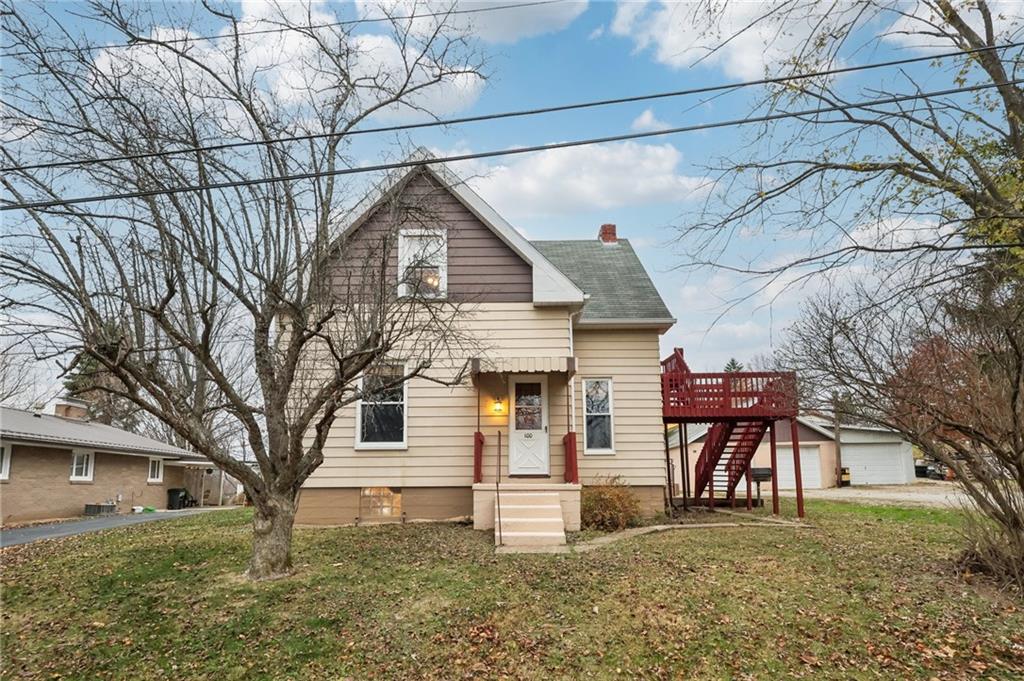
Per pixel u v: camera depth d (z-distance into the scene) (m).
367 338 8.74
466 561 9.78
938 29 8.12
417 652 6.99
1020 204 7.45
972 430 8.02
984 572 8.52
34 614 8.03
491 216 14.37
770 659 6.70
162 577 9.11
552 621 7.55
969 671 6.40
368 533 12.05
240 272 8.84
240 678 6.62
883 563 9.45
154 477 30.45
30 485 21.66
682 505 17.89
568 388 14.31
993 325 7.81
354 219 12.16
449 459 13.99
